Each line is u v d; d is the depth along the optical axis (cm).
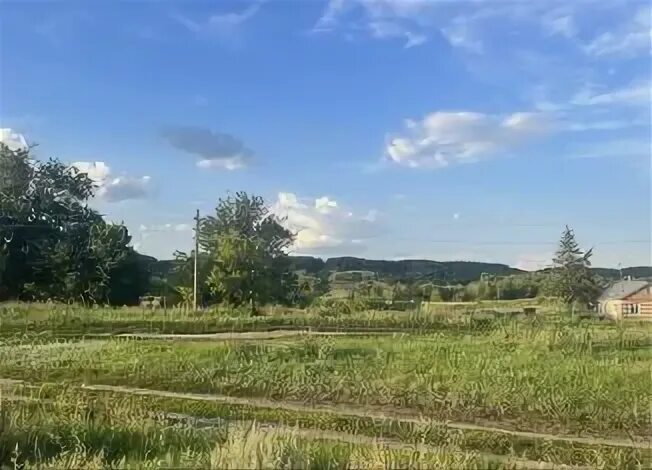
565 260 6681
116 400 1302
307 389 1459
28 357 1947
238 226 5700
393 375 1536
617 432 1160
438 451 857
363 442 978
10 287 5975
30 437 762
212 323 3422
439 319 3644
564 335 2241
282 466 603
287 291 5800
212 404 1362
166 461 677
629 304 6681
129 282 6159
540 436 1122
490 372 1538
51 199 6366
